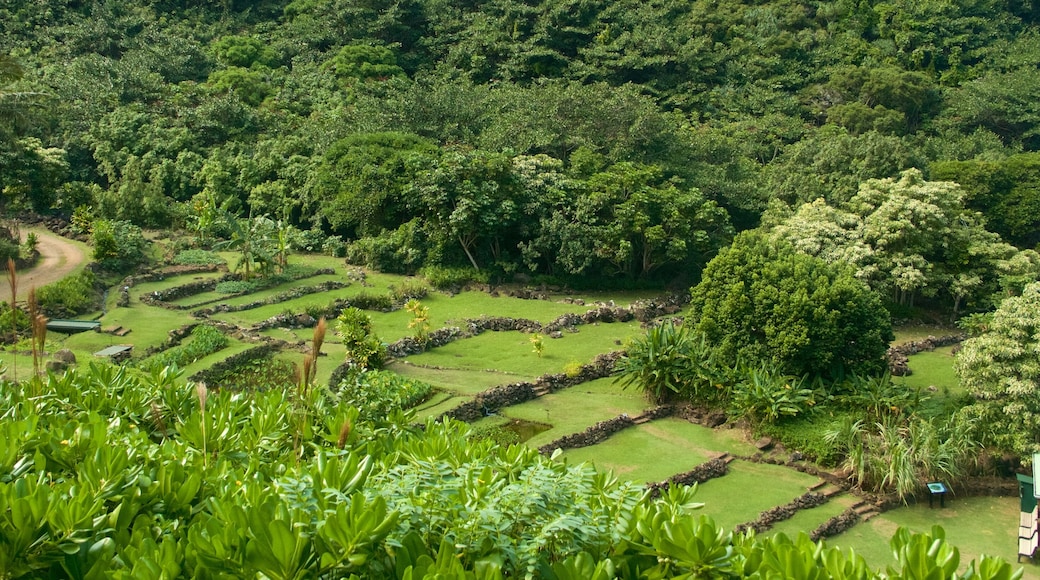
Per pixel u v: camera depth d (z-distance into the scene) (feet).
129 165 174.70
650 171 154.61
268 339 110.22
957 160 184.55
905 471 78.33
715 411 94.68
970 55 263.70
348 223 159.33
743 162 185.68
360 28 252.62
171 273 139.44
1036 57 252.42
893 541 31.01
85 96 196.95
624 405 97.76
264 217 153.79
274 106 208.85
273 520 26.81
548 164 158.40
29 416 40.09
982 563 28.48
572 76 232.94
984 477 83.30
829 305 94.07
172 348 104.27
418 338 113.80
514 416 93.09
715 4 282.97
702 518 30.22
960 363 87.86
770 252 105.19
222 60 235.81
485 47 245.04
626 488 35.27
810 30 272.72
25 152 161.79
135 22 242.17
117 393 48.73
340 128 179.01
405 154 156.04
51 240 151.53
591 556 29.43
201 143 188.75
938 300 143.95
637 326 130.00
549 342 119.75
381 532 27.27
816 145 175.63
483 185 147.54
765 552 29.07
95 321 111.96
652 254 151.74
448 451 39.22
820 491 79.77
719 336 99.71
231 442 40.55
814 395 92.22
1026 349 83.41
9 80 147.33
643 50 237.45
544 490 31.19
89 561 27.84
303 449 43.62
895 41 267.59
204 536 27.61
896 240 133.49
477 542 29.30
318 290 136.87
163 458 36.86
